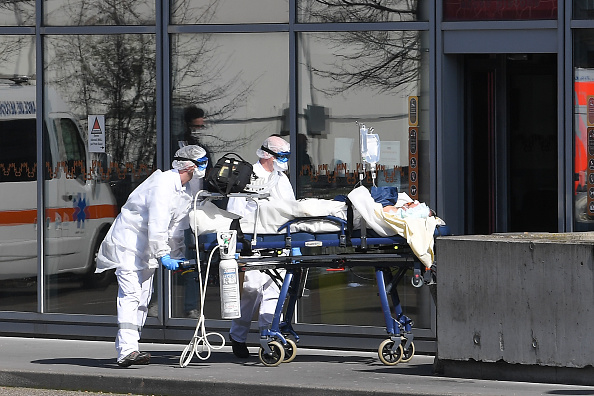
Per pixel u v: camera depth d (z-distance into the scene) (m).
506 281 18.98
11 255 25.77
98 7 24.92
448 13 22.81
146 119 24.69
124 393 20.06
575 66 22.09
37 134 25.39
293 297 21.55
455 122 23.28
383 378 19.67
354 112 23.36
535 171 24.48
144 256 21.03
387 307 20.78
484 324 19.23
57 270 25.50
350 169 23.42
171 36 24.44
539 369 18.95
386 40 23.11
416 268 20.19
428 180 22.94
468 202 23.91
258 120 23.98
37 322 25.59
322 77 23.55
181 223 21.41
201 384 19.48
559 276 18.55
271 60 23.84
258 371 20.59
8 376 20.91
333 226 20.45
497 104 24.02
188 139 24.44
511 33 22.39
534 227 24.64
